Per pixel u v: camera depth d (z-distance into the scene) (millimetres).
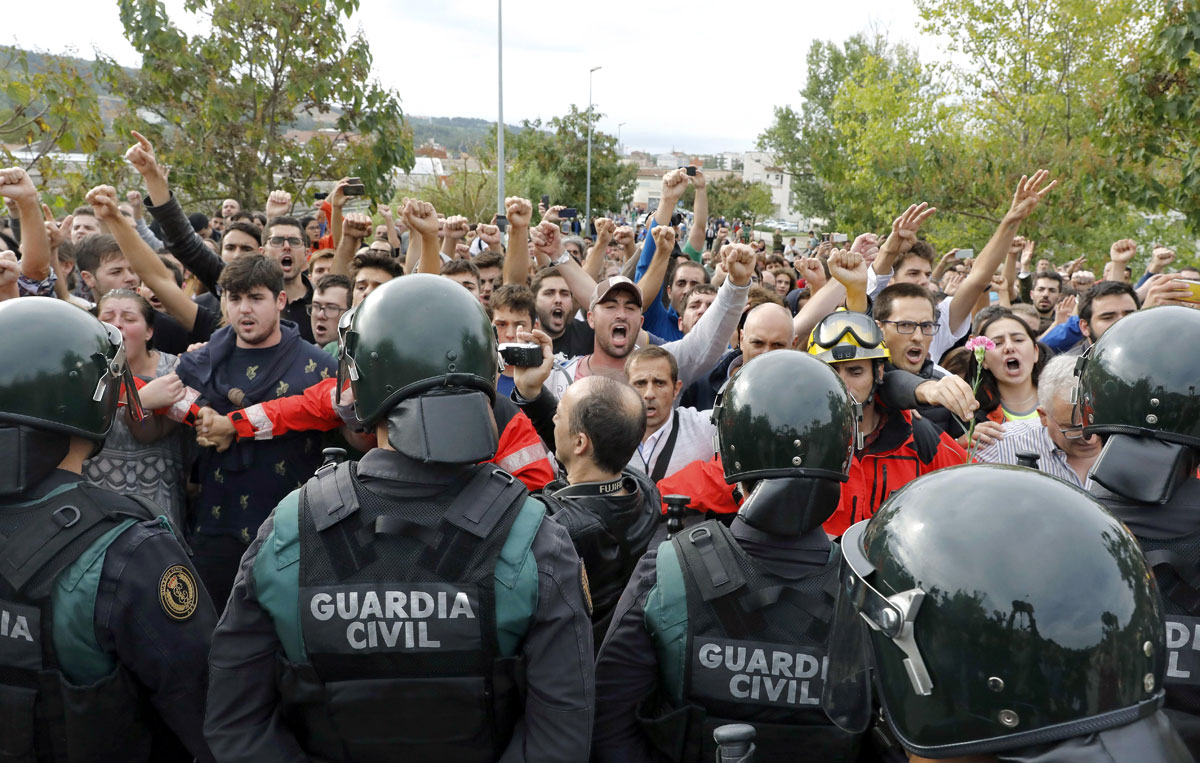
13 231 7168
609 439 2641
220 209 13062
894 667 1220
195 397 3498
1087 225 15695
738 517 2084
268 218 7430
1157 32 9000
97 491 2131
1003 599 1098
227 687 1877
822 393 2084
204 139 13336
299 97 13641
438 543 1833
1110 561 1107
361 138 14602
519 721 1896
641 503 2758
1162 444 2076
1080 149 15078
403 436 1872
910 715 1197
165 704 2107
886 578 1230
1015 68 17125
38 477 2068
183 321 4594
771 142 57781
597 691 2094
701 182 6820
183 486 3662
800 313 4648
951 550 1156
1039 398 3438
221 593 3533
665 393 3742
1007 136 17172
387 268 4758
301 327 5531
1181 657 1967
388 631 1800
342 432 3629
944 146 17594
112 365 2225
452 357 1925
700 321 4512
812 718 1939
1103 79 15977
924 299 4145
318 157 14273
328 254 6398
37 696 1996
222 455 3529
